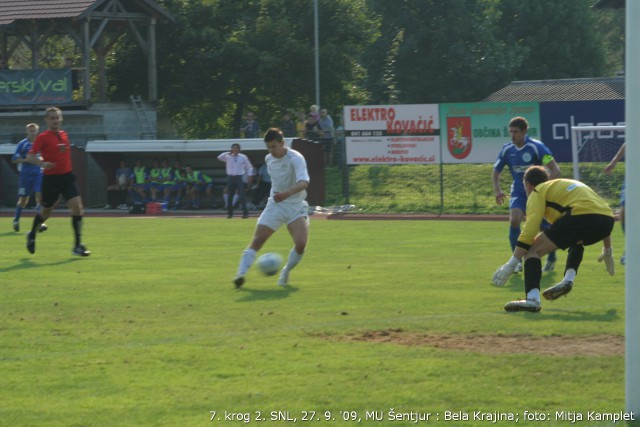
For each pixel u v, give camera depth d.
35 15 75.62
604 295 22.28
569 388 13.72
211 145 63.97
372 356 15.87
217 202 65.38
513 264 20.02
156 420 12.47
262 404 13.12
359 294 22.88
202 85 88.69
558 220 19.91
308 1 88.25
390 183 63.41
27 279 26.39
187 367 15.30
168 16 81.62
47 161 31.89
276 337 17.56
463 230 44.47
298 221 24.80
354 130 57.34
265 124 93.44
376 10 100.81
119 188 65.62
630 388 11.95
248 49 85.00
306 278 26.19
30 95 75.50
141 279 26.23
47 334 18.14
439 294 22.73
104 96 83.00
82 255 32.59
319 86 86.75
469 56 98.94
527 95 94.62
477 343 16.78
